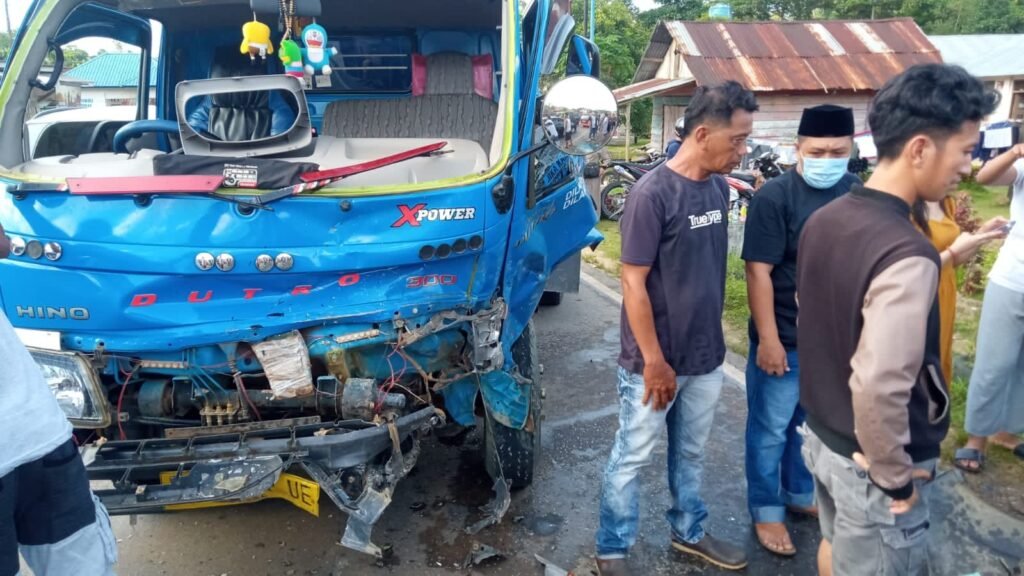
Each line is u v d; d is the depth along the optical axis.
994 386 3.62
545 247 3.77
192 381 2.86
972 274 7.00
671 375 2.77
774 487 3.29
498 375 3.15
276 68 4.40
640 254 2.66
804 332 2.15
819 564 2.46
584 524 3.54
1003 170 3.46
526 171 3.20
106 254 2.65
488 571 3.20
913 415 1.97
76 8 3.51
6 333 1.84
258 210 2.66
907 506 1.91
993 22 40.16
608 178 12.46
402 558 3.29
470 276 2.89
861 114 16.44
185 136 3.01
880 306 1.80
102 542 2.16
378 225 2.73
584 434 4.48
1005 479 3.75
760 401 3.21
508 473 3.62
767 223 2.96
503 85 3.10
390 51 4.49
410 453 2.96
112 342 2.73
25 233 2.67
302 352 2.73
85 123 4.50
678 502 3.21
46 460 1.98
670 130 18.97
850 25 18.23
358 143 3.28
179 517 3.62
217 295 2.73
